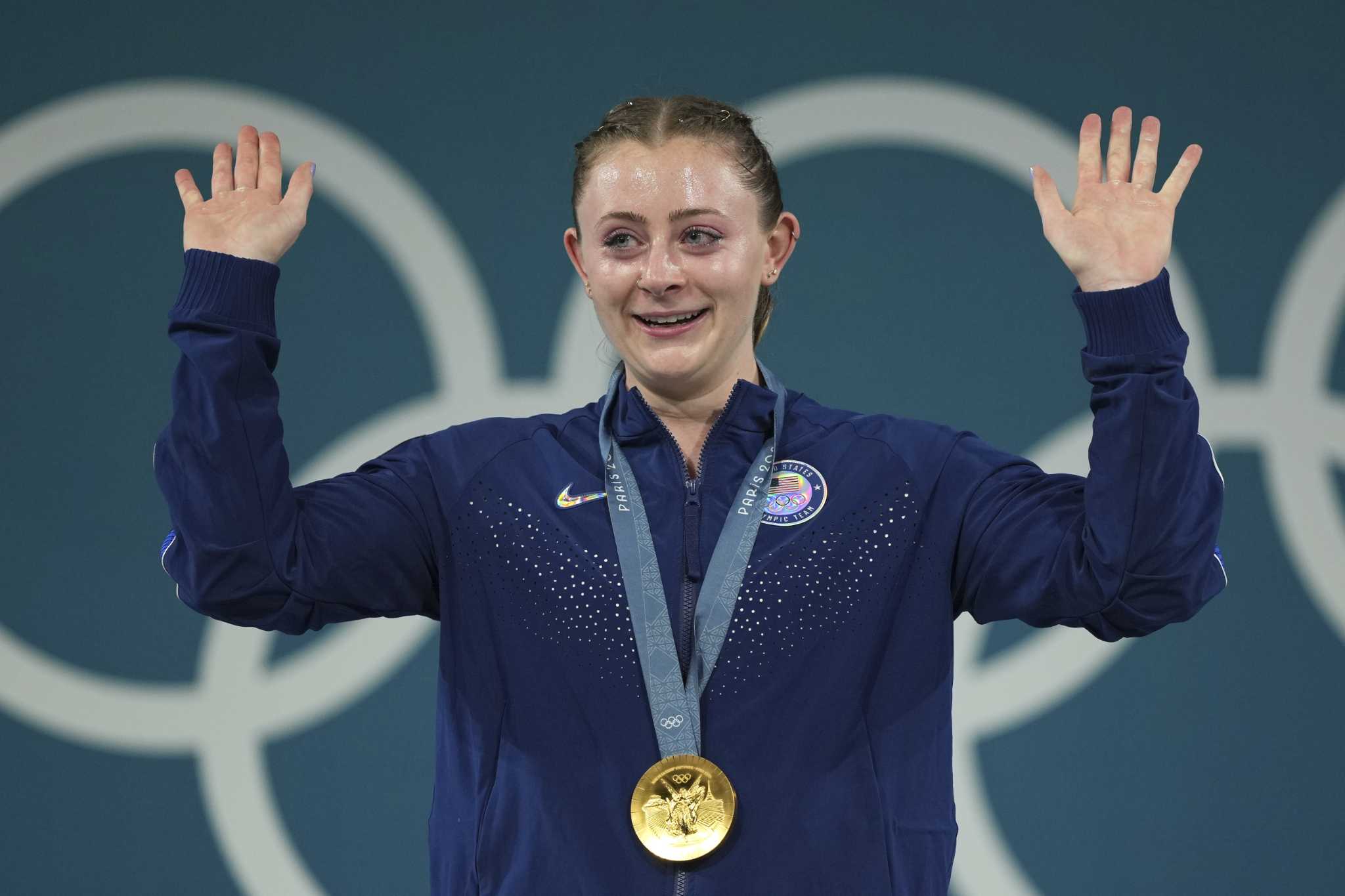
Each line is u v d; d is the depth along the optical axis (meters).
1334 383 14.13
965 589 6.20
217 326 5.64
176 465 5.60
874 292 14.33
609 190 5.98
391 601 6.22
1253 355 14.15
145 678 13.95
